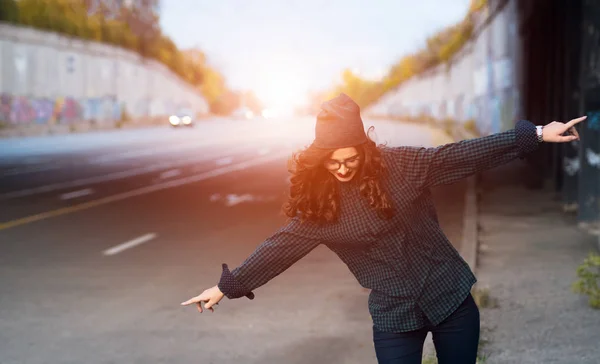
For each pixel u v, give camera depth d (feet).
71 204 56.70
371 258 12.29
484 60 157.28
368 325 24.89
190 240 41.14
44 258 36.14
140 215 51.03
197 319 25.76
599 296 26.76
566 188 53.11
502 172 81.00
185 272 33.01
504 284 30.63
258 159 107.45
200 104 448.24
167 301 28.14
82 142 151.74
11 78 193.98
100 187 68.85
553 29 66.64
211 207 55.26
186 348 22.72
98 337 23.81
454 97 236.84
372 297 12.71
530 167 82.94
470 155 11.87
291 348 22.63
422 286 12.21
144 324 25.20
